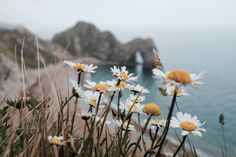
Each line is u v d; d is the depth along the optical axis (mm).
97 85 2363
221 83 118750
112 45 119125
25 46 62312
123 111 2561
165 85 1672
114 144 2430
